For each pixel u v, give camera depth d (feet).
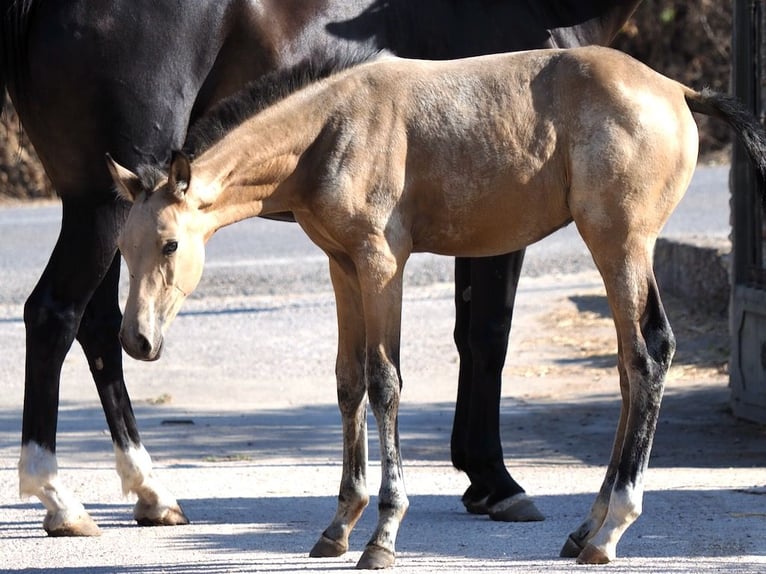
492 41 38.58
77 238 35.09
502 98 31.04
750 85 52.75
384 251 30.27
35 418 34.88
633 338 30.58
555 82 31.17
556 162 31.01
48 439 35.01
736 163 52.75
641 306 30.63
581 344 69.77
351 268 31.40
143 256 28.60
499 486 36.32
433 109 30.78
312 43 36.88
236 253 106.83
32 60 35.22
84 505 39.14
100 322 36.63
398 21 37.93
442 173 30.73
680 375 61.26
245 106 30.37
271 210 31.22
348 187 30.12
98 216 35.17
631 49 168.25
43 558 32.48
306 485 41.60
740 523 34.73
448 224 31.30
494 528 35.24
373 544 30.35
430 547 32.91
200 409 56.90
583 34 40.11
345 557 32.07
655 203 30.68
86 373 66.13
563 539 33.86
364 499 32.22
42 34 35.04
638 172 30.32
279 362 68.18
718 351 65.51
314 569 30.76
